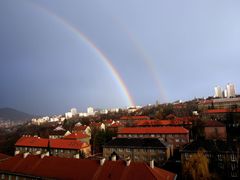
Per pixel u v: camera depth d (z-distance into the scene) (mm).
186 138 117688
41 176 59281
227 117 152750
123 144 99750
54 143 114062
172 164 85438
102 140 126625
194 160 62344
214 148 76812
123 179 49562
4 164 68562
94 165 56688
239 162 69688
